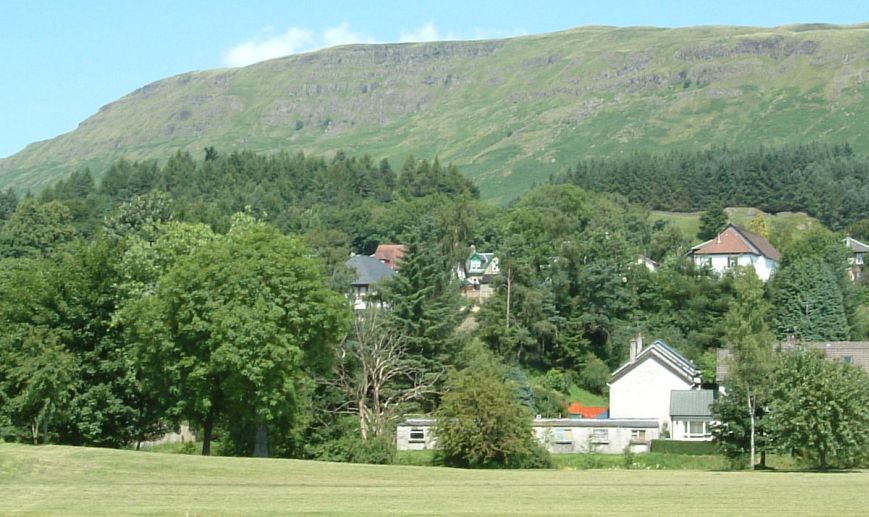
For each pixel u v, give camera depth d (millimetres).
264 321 59969
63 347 64375
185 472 47719
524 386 93000
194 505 35594
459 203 162125
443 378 79250
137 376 65062
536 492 41938
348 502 37219
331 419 71000
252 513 33188
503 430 67312
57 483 43375
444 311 83000
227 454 68625
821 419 64688
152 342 61719
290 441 68938
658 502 38062
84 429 64438
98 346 66062
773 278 125000
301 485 44406
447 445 67625
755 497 40094
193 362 60594
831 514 33906
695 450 80250
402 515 33000
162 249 73500
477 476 51375
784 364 68125
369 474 50250
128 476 45875
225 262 62438
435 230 155000
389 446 68250
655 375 93875
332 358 67062
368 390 75250
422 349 82062
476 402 67500
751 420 70438
